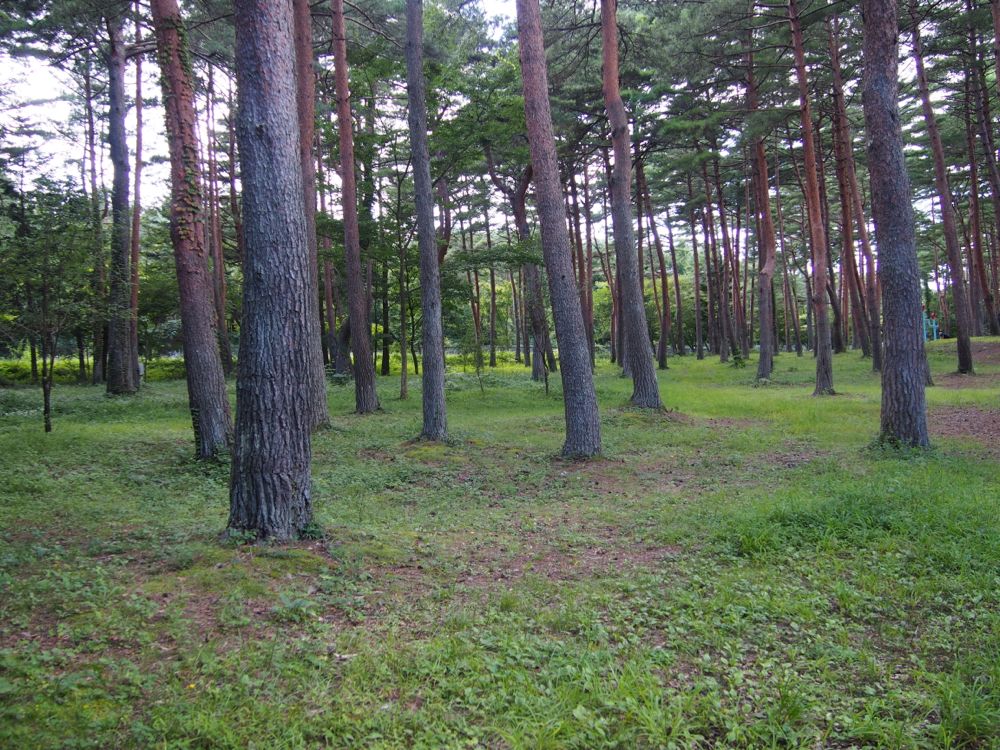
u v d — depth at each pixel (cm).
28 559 532
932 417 1476
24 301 1312
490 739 313
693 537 651
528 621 455
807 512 672
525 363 4550
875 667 386
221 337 2816
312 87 1459
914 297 1055
